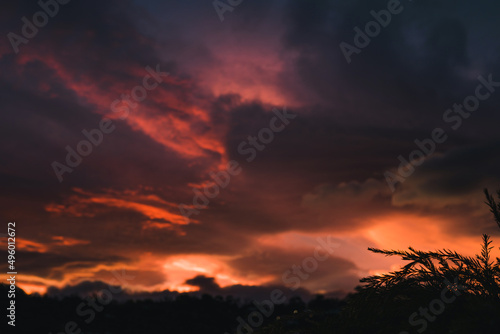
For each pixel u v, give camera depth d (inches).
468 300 55.6
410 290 63.9
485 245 65.9
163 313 420.5
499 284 60.4
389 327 60.4
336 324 63.6
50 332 349.1
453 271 63.9
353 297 65.4
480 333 50.5
